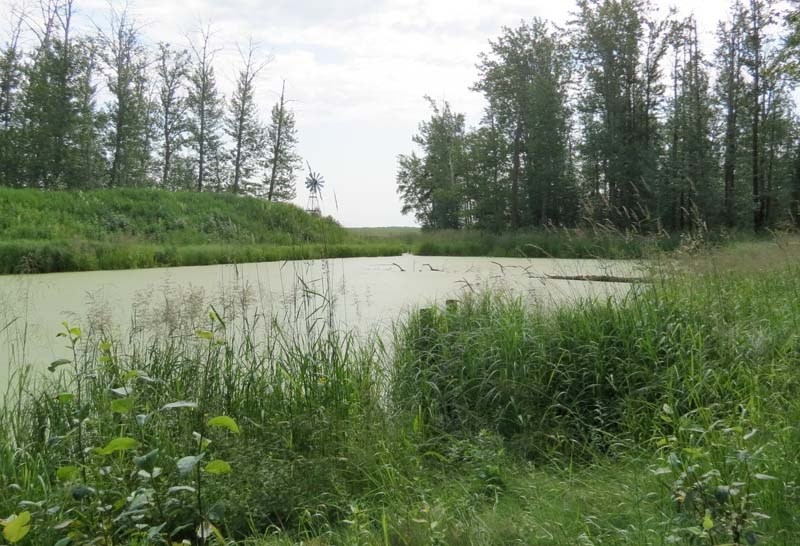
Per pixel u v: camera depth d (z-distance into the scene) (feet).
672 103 93.04
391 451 10.49
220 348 13.23
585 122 93.50
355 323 21.01
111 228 59.16
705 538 5.68
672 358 12.64
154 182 118.42
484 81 96.58
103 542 6.21
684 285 16.05
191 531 8.20
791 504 6.97
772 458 7.88
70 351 17.26
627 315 13.91
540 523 7.66
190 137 116.78
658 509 7.60
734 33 92.17
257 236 67.00
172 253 47.62
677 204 86.38
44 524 7.14
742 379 11.26
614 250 18.26
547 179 92.99
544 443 11.48
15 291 29.14
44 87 87.20
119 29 97.50
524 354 13.46
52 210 57.67
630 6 89.51
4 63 99.14
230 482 9.04
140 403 11.21
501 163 98.12
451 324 16.24
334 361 13.26
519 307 16.11
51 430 11.03
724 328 13.38
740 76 93.15
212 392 12.29
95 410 11.02
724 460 7.31
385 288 30.83
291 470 9.62
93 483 7.49
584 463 10.66
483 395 13.11
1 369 15.61
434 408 13.05
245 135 117.70
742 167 99.09
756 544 5.65
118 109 99.76
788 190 96.32
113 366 11.51
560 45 95.35
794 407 9.52
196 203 71.67
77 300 25.98
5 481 9.08
